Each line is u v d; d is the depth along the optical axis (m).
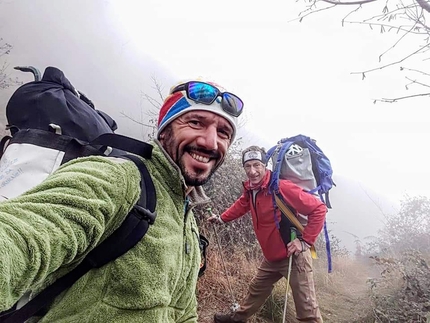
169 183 0.61
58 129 0.64
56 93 0.72
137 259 0.51
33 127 0.66
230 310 2.10
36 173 0.59
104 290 0.50
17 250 0.36
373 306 2.35
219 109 0.63
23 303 0.48
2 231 0.37
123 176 0.52
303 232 1.71
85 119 0.71
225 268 2.27
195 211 2.50
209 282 2.23
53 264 0.40
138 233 0.52
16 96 0.73
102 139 0.60
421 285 2.33
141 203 0.54
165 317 0.56
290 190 1.74
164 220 0.57
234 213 2.10
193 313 0.74
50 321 0.49
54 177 0.48
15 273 0.36
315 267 3.61
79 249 0.44
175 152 0.62
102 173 0.50
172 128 0.64
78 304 0.49
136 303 0.50
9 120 0.73
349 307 2.85
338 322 2.50
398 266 2.56
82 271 0.50
